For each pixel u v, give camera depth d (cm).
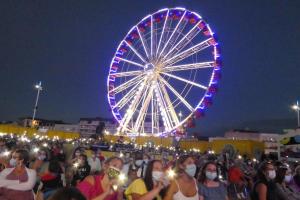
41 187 830
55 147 1795
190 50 3478
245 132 8950
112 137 4397
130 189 608
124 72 3941
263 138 8656
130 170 1062
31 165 938
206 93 3166
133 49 3953
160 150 3428
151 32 3859
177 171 604
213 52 3284
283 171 852
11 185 622
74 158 1018
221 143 3334
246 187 1488
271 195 727
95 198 521
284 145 2442
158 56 3697
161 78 3666
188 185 601
